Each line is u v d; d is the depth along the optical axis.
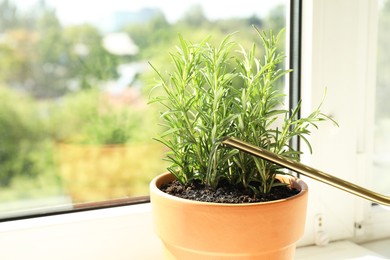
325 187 0.91
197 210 0.58
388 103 0.96
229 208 0.57
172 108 0.67
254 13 0.93
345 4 0.86
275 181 0.72
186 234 0.60
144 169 0.96
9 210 0.85
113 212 0.83
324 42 0.86
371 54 0.90
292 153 0.69
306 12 0.86
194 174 0.71
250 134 0.66
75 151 0.92
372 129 0.93
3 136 0.88
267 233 0.59
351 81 0.89
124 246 0.82
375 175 0.98
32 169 0.90
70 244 0.79
